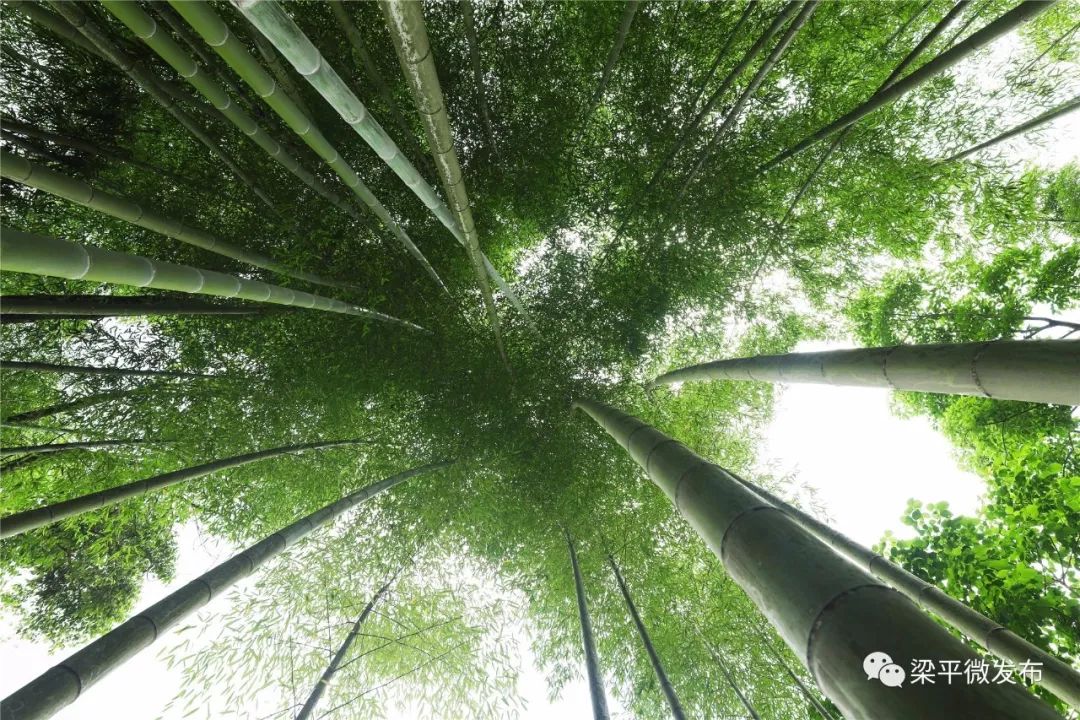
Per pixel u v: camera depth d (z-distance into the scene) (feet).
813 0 11.53
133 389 15.76
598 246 19.71
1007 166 18.06
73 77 14.94
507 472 18.17
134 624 7.95
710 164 16.79
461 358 17.85
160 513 18.04
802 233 18.44
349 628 15.10
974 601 14.28
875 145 16.72
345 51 15.37
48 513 10.44
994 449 20.39
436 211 9.98
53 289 15.57
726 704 16.34
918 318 22.39
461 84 16.71
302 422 17.19
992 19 17.53
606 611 17.67
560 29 16.93
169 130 15.76
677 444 8.46
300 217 15.69
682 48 16.42
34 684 6.56
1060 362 5.55
